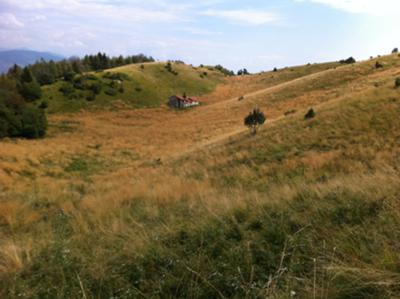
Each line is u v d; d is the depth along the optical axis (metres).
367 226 3.11
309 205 4.11
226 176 13.66
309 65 109.06
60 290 2.66
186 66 117.38
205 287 2.54
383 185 4.23
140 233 3.79
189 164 19.84
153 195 8.12
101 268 3.00
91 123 55.34
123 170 22.89
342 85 49.47
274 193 5.40
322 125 20.16
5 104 37.59
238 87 95.44
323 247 2.78
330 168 12.07
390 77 39.50
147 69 98.00
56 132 45.09
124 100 73.94
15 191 12.41
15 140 34.59
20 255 3.51
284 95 55.00
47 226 5.40
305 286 2.25
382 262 2.23
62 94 72.25
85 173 23.05
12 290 2.69
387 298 1.95
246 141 22.58
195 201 6.11
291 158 15.55
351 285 2.11
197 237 3.52
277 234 3.31
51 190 11.78
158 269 2.99
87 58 119.88
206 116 55.28
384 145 14.12
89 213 6.03
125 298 2.49
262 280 2.55
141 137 42.34
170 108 71.31
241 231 3.52
